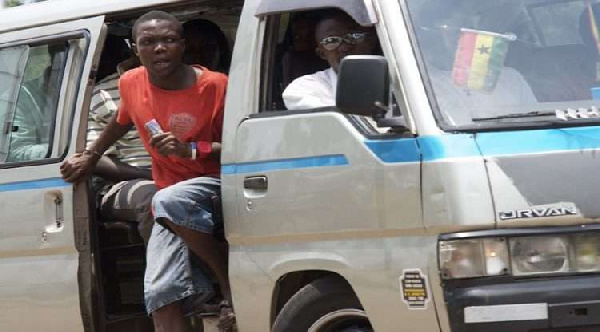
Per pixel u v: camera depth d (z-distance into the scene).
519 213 8.73
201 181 10.75
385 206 9.24
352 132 9.50
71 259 11.79
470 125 9.05
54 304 11.93
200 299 11.02
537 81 9.43
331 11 10.24
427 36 9.54
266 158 10.09
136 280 12.40
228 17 12.25
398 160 9.18
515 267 8.73
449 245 8.84
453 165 8.84
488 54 9.48
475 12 9.71
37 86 12.26
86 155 11.58
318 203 9.69
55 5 12.53
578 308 8.62
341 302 9.76
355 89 9.03
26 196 12.05
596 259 8.74
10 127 12.41
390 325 9.30
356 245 9.49
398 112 9.45
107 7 11.94
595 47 9.69
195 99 10.95
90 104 12.02
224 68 12.76
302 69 10.93
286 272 9.96
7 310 12.36
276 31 10.54
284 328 10.00
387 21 9.58
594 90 9.34
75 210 11.70
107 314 12.03
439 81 9.32
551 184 8.76
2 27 12.72
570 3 9.92
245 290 10.31
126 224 12.05
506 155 8.84
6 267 12.28
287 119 9.98
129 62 12.66
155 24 10.77
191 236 10.61
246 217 10.22
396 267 9.18
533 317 8.65
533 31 9.73
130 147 12.56
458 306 8.80
